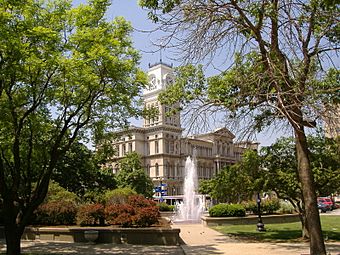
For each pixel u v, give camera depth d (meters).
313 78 10.83
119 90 16.66
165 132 87.06
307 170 12.10
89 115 16.77
